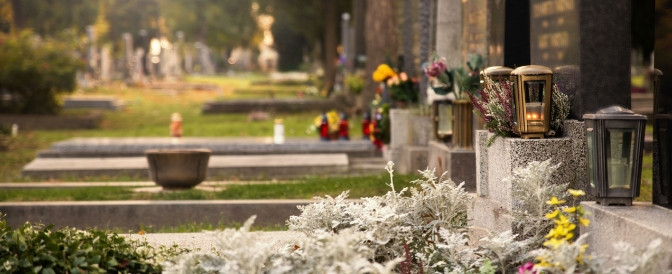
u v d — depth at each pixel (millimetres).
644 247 5641
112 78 67750
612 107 6926
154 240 9633
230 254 5859
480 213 8594
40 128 33219
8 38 34375
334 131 22641
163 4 89562
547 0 8891
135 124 35438
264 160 18969
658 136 7117
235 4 78375
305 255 6469
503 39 10680
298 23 59906
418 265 6875
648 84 8156
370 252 6645
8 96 35406
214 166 18500
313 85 66688
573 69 8180
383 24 28078
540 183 7215
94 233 6945
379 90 22750
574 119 8133
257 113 36906
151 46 90938
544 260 5707
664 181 6969
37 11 58906
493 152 8594
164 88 58719
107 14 79875
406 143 18422
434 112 14375
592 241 6824
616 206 6867
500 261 6711
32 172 18484
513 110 8203
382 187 13836
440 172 13141
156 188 14867
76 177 18422
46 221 12906
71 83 34438
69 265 6453
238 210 12867
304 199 13383
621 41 8062
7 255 6523
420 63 18500
